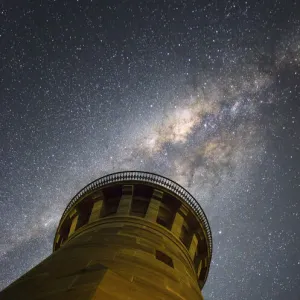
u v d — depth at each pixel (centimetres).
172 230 2372
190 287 1506
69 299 876
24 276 1222
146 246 1711
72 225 2591
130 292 1014
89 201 2619
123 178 2614
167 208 2530
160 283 1270
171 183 2628
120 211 2350
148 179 2603
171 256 1784
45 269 1249
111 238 1700
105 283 968
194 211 2608
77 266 1214
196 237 2602
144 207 2484
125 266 1278
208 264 2677
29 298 971
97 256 1343
